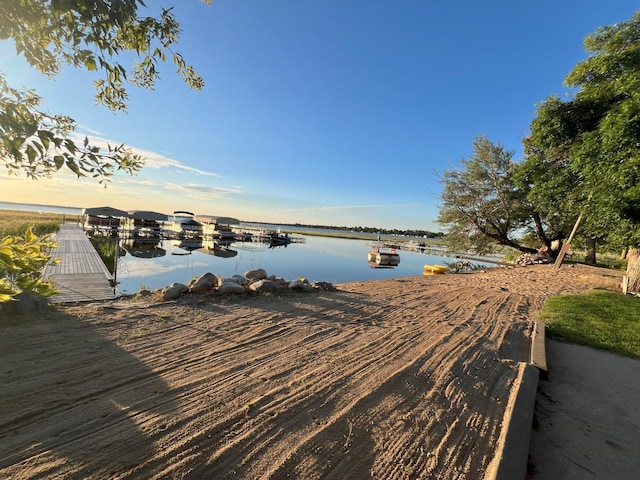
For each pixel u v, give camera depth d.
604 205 8.74
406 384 3.79
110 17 1.40
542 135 12.30
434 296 9.85
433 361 4.52
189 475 2.19
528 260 23.42
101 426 2.62
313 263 24.14
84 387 3.19
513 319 7.40
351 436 2.78
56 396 2.99
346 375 3.92
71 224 40.88
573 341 6.00
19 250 1.16
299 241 48.91
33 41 1.42
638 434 3.23
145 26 1.86
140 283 12.39
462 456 2.64
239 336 5.02
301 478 2.27
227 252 29.44
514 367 4.56
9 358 3.67
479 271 20.47
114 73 1.61
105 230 34.31
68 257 15.15
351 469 2.40
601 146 8.63
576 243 25.22
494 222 25.33
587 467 2.70
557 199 13.08
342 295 8.84
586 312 8.00
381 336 5.51
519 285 13.11
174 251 27.50
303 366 4.10
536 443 2.98
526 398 3.58
